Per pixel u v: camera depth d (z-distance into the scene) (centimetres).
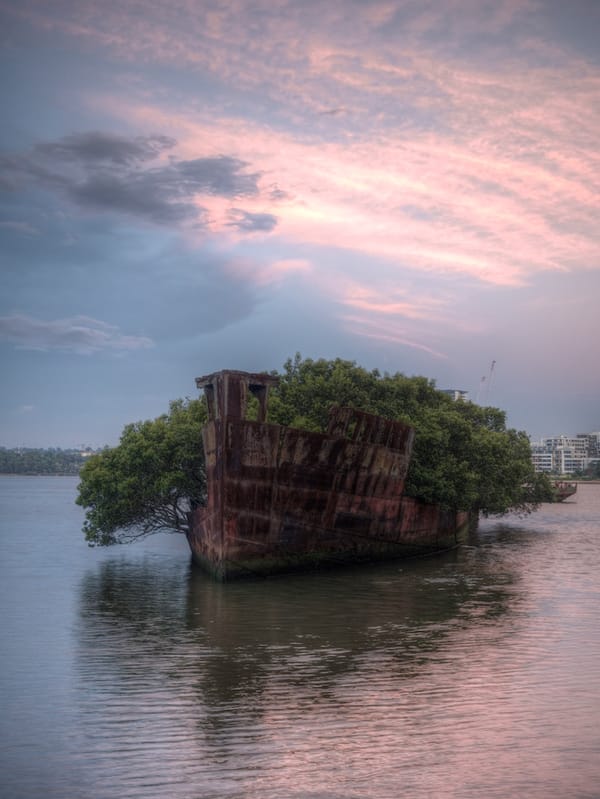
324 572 3331
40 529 6150
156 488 3697
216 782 1122
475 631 2127
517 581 3112
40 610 2483
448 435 4341
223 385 2923
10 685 1606
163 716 1403
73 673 1698
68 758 1212
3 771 1166
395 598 2678
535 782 1112
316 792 1087
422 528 4088
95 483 3806
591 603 2572
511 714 1398
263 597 2706
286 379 4566
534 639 2017
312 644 1978
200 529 3425
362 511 3528
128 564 3806
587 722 1354
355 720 1373
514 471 5366
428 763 1179
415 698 1496
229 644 1978
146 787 1108
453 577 3234
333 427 3272
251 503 3003
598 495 16588
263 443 3003
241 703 1473
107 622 2281
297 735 1300
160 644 1984
